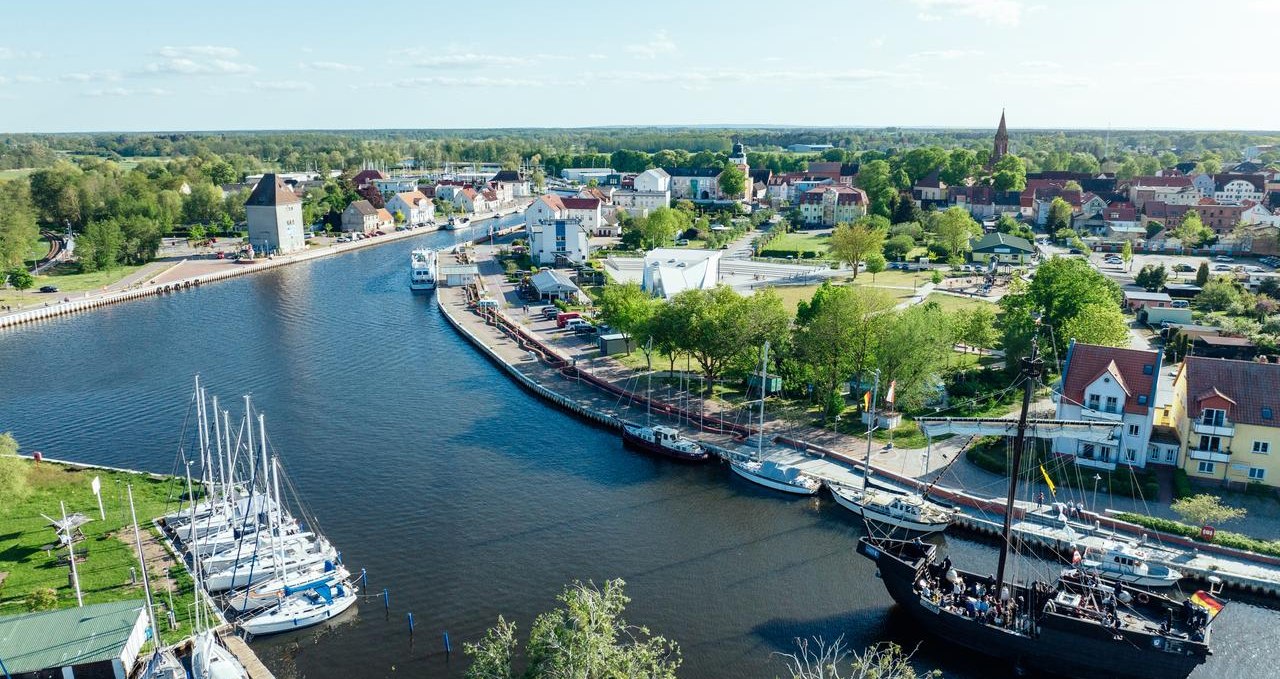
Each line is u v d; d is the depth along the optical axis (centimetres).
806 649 6631
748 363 11694
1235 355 13262
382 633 6769
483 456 10294
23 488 8462
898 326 10769
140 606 6266
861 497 8900
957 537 8419
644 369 13450
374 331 16425
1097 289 13425
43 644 5794
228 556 7544
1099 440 7669
